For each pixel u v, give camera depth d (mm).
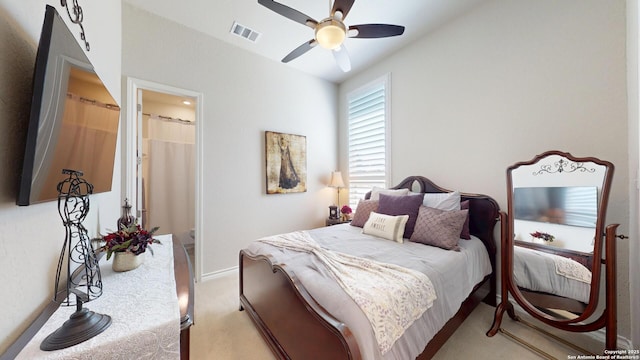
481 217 2266
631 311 1530
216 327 1933
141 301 934
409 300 1229
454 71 2539
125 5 2277
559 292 1638
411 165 2982
